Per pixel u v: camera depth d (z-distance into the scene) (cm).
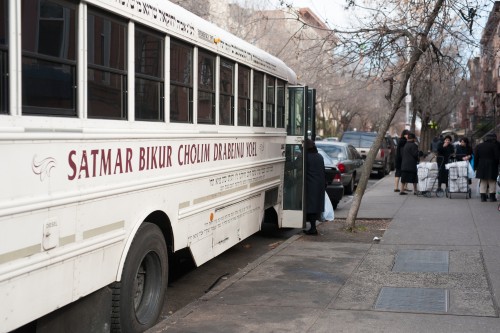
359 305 639
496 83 3988
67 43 434
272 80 1015
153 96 579
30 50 392
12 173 365
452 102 4744
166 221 608
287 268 818
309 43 2220
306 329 561
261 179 951
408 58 1264
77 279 442
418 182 1777
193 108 674
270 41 2494
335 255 903
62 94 428
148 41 568
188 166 655
